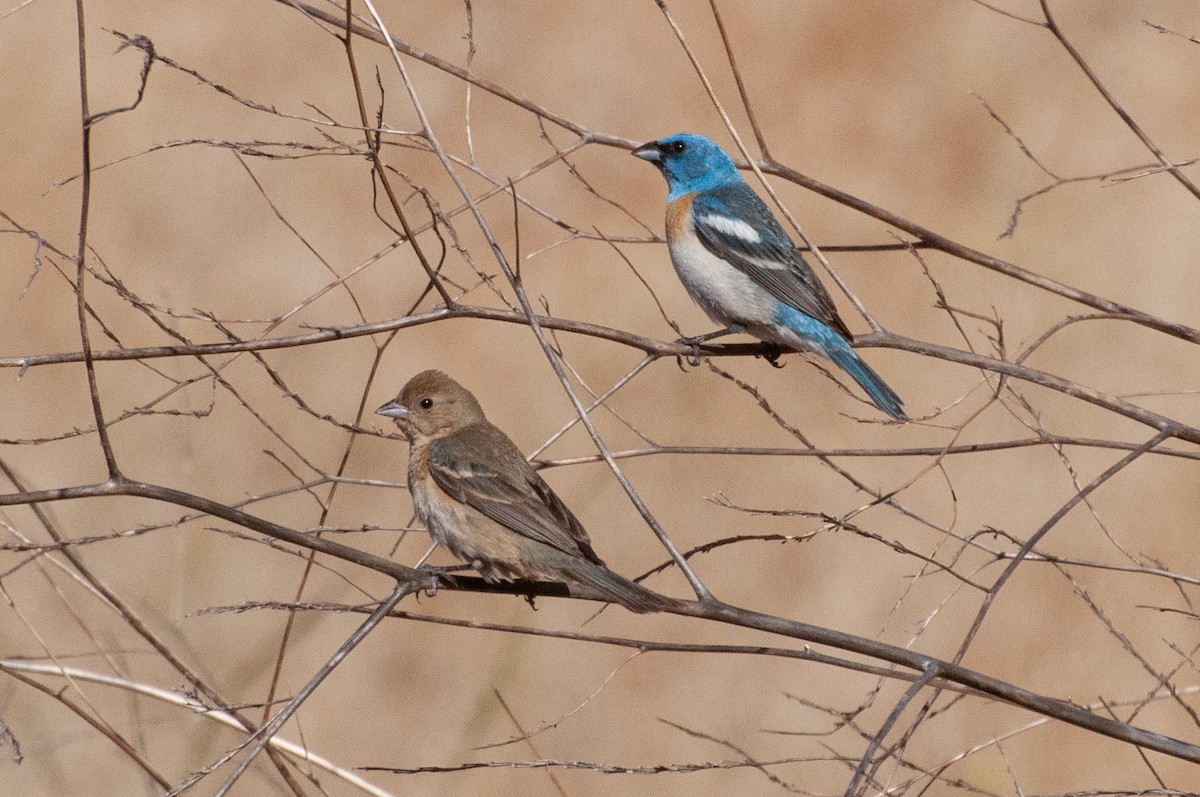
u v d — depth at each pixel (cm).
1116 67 2186
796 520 1476
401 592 670
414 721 1314
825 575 1434
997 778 1188
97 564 1312
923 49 2205
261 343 717
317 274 1820
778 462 1526
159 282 1802
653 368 1628
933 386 1622
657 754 1295
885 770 1184
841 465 1516
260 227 1900
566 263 1811
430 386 870
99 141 1969
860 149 2041
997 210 1914
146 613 977
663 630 1391
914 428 1548
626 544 1473
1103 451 1544
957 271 1808
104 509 1421
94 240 1858
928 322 1741
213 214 1928
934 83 2134
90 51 2052
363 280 1814
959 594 1391
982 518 1464
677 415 1577
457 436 855
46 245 677
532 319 651
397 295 1789
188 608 1265
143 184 1942
